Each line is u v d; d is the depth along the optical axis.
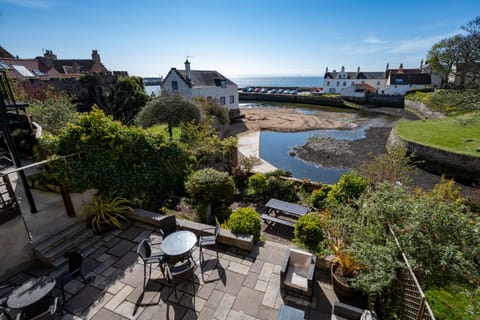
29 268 5.03
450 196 7.37
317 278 4.73
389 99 45.38
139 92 22.66
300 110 42.81
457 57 17.12
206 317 3.93
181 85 26.73
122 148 6.79
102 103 22.62
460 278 3.79
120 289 4.45
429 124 22.73
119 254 5.38
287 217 8.45
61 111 11.97
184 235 4.94
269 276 4.77
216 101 25.61
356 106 44.41
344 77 59.84
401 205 4.24
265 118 33.78
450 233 3.77
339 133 25.86
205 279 4.68
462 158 14.62
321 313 4.01
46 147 6.05
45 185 7.45
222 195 7.70
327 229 5.37
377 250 3.74
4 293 4.42
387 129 27.06
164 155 8.11
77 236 5.77
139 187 7.33
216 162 11.89
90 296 4.30
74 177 5.81
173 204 7.90
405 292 3.46
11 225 4.81
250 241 5.43
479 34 15.14
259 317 3.95
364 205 4.96
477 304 3.28
